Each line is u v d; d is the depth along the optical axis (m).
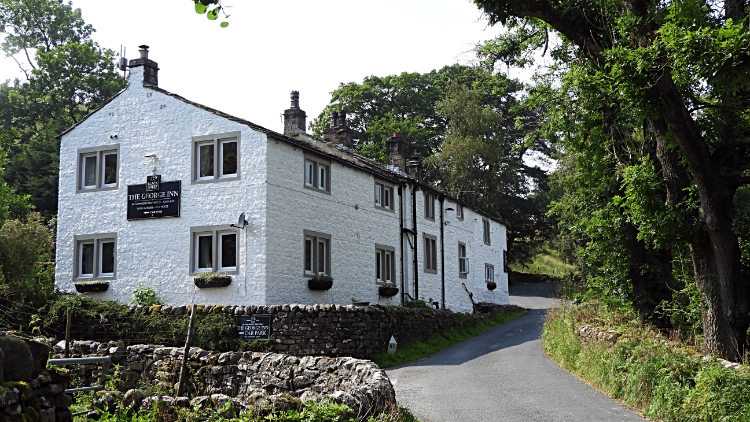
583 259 31.77
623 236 19.81
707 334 14.18
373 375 11.48
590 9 15.21
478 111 53.25
